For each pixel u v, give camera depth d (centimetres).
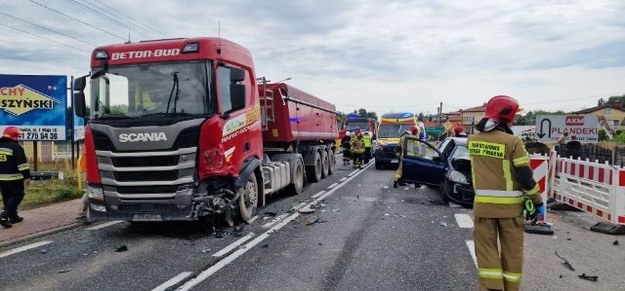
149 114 818
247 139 953
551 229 860
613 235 839
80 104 840
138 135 790
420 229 882
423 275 605
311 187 1543
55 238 823
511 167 465
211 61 823
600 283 576
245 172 930
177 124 786
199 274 612
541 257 691
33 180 1586
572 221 972
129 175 801
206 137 796
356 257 689
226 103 860
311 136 1612
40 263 666
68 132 1778
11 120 1683
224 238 811
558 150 1811
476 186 479
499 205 465
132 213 807
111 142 798
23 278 599
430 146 1243
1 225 903
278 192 1381
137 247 756
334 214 1038
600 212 913
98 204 822
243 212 930
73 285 571
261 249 736
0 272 625
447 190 1145
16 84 1681
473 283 575
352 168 2328
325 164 1839
